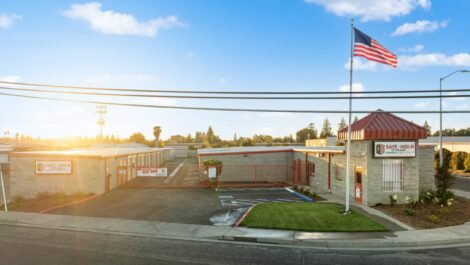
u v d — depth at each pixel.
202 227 14.84
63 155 24.55
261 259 10.89
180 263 10.49
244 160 33.50
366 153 19.41
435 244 12.57
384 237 12.95
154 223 15.65
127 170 32.53
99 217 16.97
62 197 23.48
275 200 21.88
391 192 19.41
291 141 147.50
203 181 30.80
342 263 10.53
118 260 10.73
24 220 16.38
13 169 24.53
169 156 77.81
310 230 13.85
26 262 10.51
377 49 16.72
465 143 50.56
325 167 26.19
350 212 16.64
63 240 13.09
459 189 27.28
